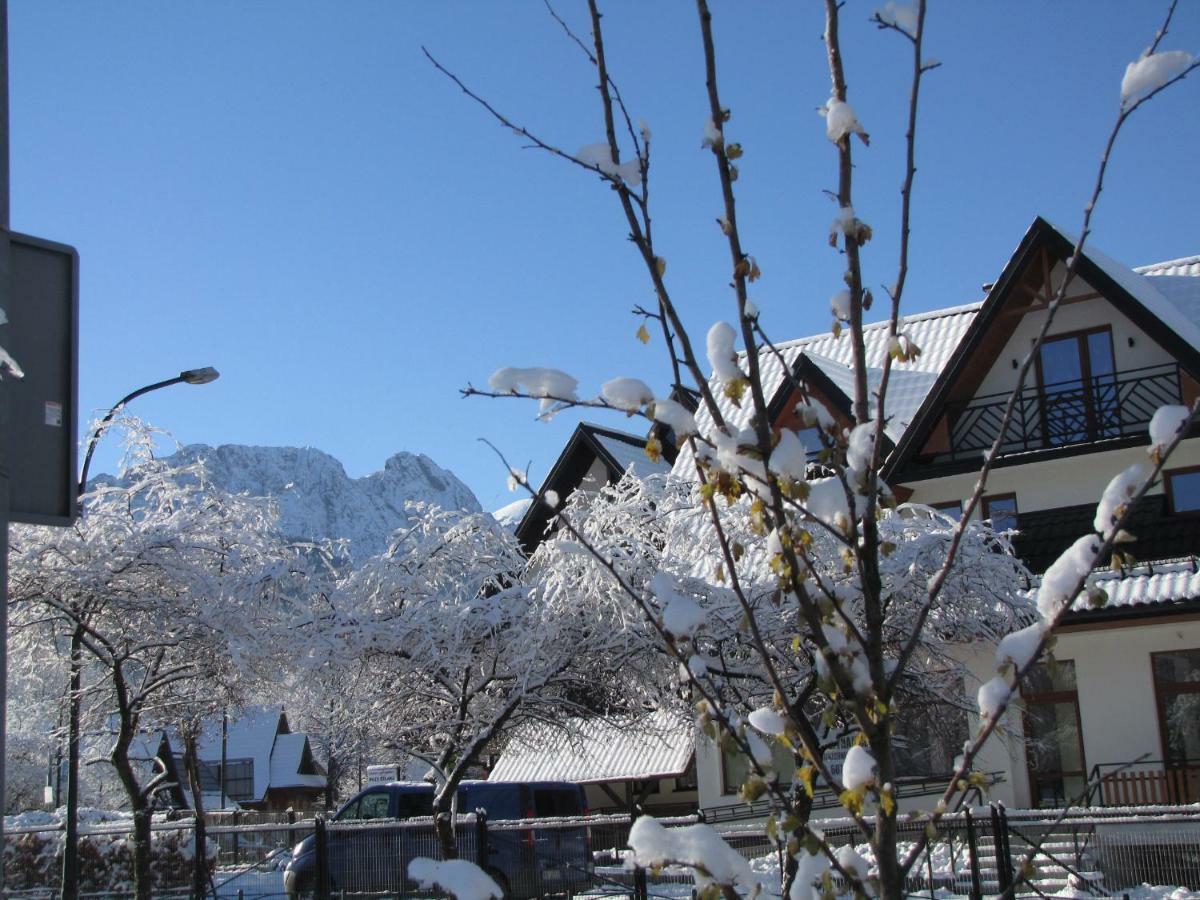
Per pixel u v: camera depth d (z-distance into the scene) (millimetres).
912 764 23031
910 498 25953
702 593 15570
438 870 3643
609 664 16312
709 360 3521
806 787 3586
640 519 16734
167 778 19375
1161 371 24000
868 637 3498
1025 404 25234
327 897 17641
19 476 5324
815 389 25734
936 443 26219
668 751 27062
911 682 16141
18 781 44344
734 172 3623
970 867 15102
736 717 3822
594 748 28234
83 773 42719
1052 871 16078
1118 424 24078
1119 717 22219
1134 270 29000
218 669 18844
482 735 16031
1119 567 3271
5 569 4949
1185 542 22906
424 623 16391
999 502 25281
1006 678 3316
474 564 17359
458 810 21312
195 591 17828
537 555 17531
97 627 19109
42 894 22344
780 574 3504
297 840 20828
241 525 20281
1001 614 16266
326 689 17203
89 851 22703
